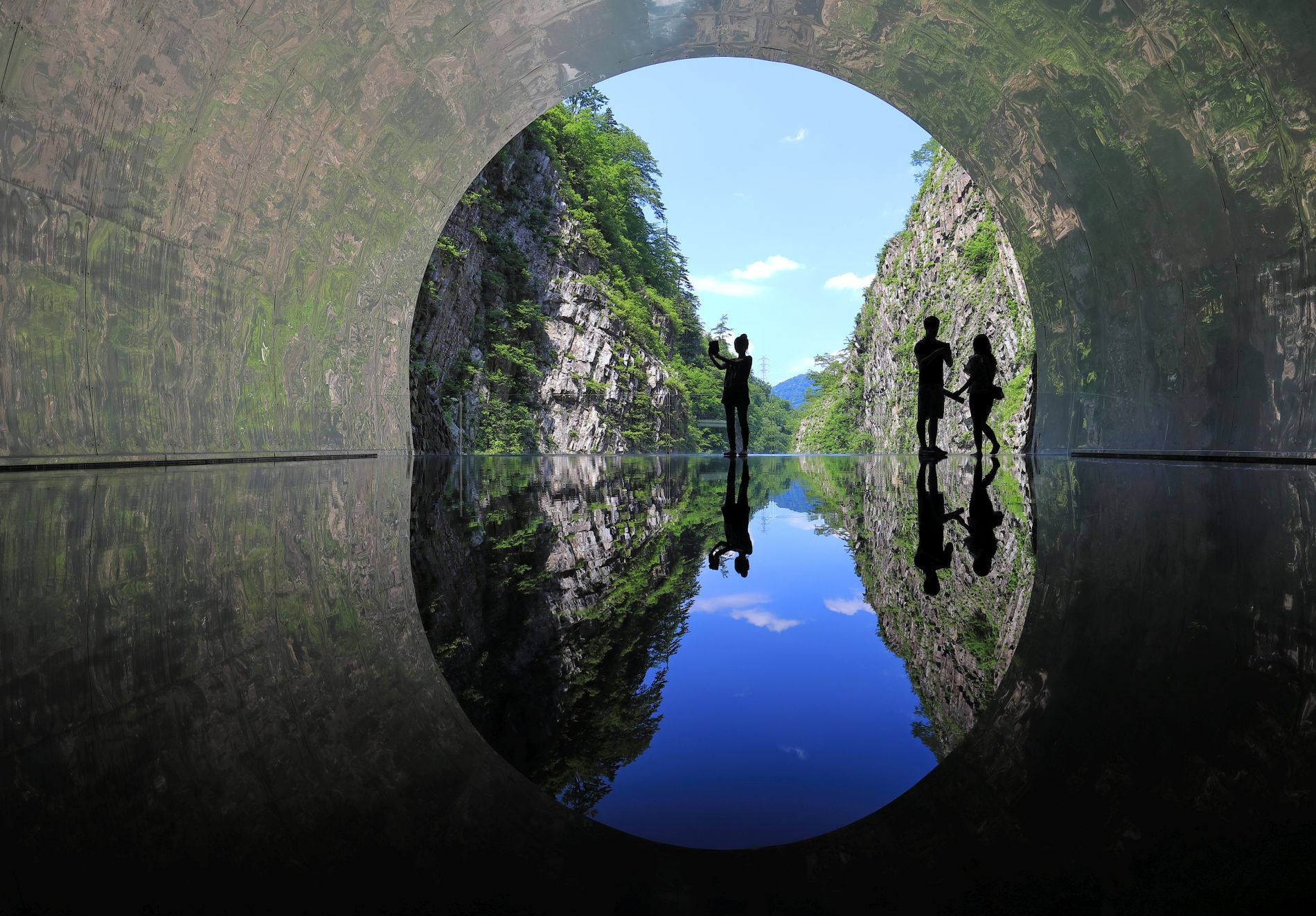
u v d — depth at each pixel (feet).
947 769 3.92
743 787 3.77
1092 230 44.73
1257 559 10.55
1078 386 50.67
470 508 20.15
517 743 4.36
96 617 7.62
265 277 39.50
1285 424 31.83
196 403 34.55
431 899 2.75
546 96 48.75
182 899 2.70
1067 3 33.88
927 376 46.01
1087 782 3.71
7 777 3.84
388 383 57.77
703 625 7.30
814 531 14.83
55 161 24.95
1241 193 32.89
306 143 37.76
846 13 42.11
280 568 10.59
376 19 34.42
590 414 128.36
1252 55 29.12
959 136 49.57
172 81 28.09
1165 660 5.89
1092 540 12.64
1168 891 2.72
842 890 2.82
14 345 24.18
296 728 4.61
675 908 2.71
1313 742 4.16
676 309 210.38
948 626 7.13
